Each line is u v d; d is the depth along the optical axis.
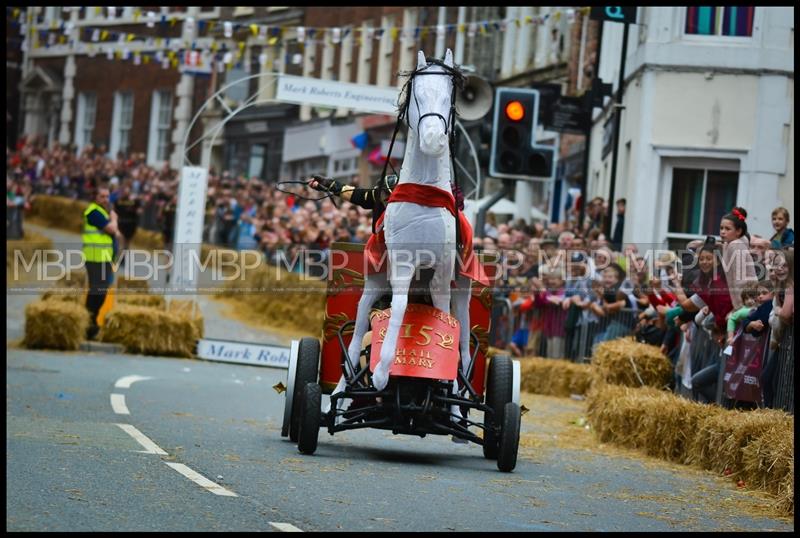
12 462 19.70
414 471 22.44
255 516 16.70
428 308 22.98
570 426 32.06
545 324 44.59
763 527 18.80
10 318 58.81
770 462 22.25
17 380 33.78
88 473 19.19
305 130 116.62
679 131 49.84
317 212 70.25
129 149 139.38
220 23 61.97
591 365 34.88
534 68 81.56
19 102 152.62
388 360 22.25
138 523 15.78
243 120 125.75
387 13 105.44
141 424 26.11
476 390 24.69
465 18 93.19
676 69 49.78
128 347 47.72
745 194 49.31
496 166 38.81
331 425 23.36
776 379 26.98
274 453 23.28
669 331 35.53
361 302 23.48
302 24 119.62
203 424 27.17
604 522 18.30
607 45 65.25
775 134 48.97
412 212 22.00
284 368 47.44
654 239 50.25
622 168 55.09
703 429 25.34
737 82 49.31
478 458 25.66
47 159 128.12
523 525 17.47
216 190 93.06
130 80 139.25
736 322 28.67
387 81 105.44
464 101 33.75
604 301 41.22
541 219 73.44
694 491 22.20
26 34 88.50
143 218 108.62
